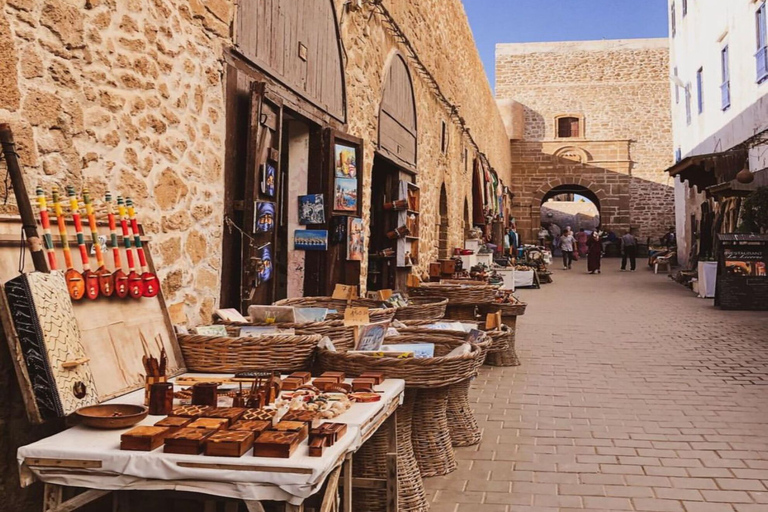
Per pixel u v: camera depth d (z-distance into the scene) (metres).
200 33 4.46
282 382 3.10
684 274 17.70
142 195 3.87
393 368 3.55
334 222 6.66
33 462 2.26
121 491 2.77
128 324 3.11
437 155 12.64
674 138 23.56
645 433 4.86
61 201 3.03
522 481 3.95
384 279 9.30
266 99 5.08
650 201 32.16
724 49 16.30
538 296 15.24
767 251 12.17
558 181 32.47
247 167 4.86
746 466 4.18
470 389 6.21
